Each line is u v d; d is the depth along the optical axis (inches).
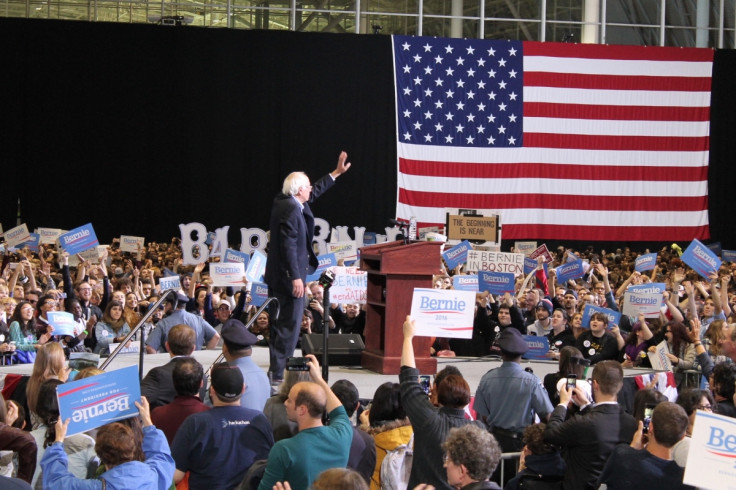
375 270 346.3
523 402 273.4
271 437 214.2
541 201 983.6
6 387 336.2
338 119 1005.2
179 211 1000.9
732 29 1081.4
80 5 1007.0
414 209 969.5
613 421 235.0
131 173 994.1
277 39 997.2
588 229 984.3
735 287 663.8
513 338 280.1
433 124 976.9
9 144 975.0
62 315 385.7
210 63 994.7
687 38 1079.6
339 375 333.4
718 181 1024.2
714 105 1014.4
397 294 335.6
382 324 353.4
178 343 257.8
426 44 983.0
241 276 469.7
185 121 995.9
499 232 753.0
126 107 987.9
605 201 985.5
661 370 375.9
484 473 167.3
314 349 350.6
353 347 358.0
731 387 272.8
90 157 987.3
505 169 980.6
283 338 309.0
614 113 987.9
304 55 999.6
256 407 249.0
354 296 427.8
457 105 980.6
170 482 190.4
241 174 1004.6
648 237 990.4
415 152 971.9
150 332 387.9
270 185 1008.2
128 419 195.3
